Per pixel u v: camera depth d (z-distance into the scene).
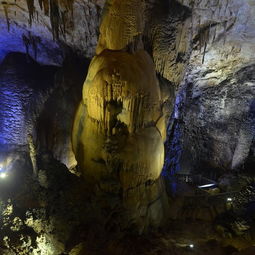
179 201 8.02
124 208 6.23
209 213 7.82
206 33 8.74
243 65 10.65
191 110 11.62
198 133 12.02
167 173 9.85
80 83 9.42
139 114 6.27
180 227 7.27
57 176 6.78
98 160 6.35
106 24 6.50
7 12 8.05
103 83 6.03
